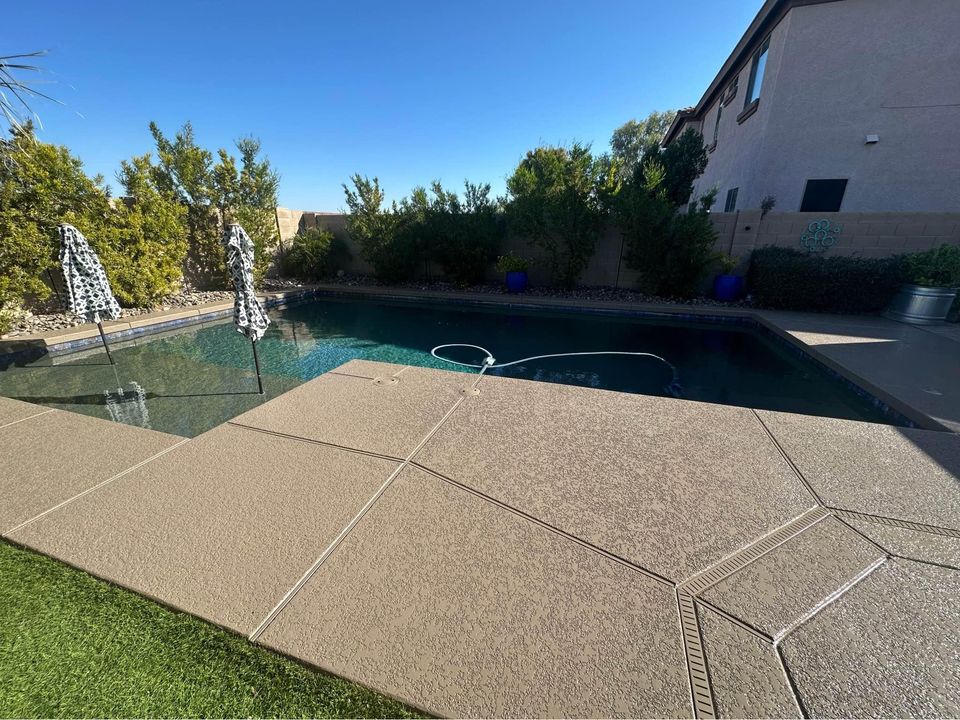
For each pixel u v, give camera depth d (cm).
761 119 1076
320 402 381
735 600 171
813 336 654
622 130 3412
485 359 673
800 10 960
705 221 906
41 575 190
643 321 899
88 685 148
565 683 139
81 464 280
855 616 163
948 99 930
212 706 140
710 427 328
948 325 723
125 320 772
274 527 217
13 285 651
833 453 288
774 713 130
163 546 204
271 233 1184
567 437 313
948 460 279
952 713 129
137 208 846
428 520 221
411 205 1223
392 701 138
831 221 880
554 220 1038
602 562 192
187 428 404
